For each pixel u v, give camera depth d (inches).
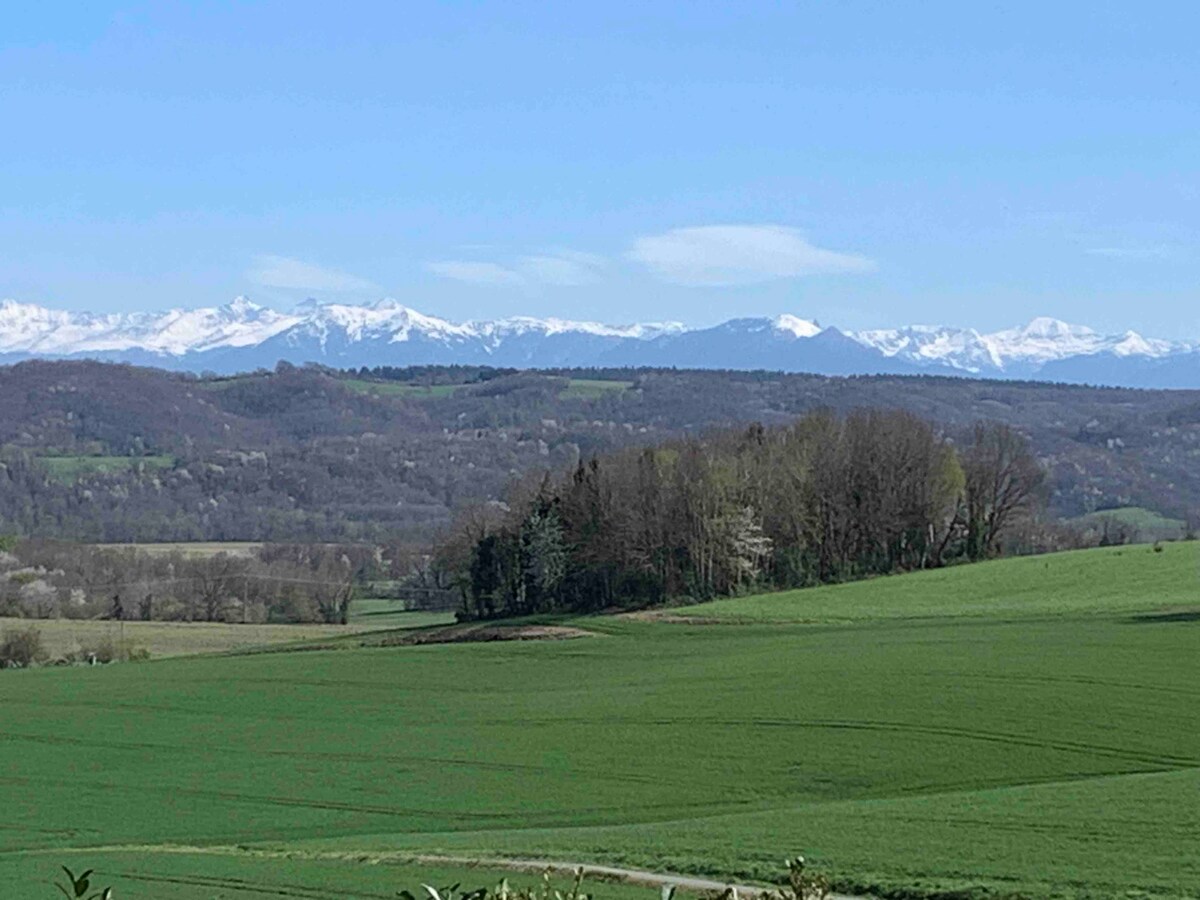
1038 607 3503.9
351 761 2146.9
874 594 3996.1
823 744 2016.5
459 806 1803.6
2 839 1728.6
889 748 1966.0
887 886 1133.1
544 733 2257.6
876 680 2455.7
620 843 1381.6
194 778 2076.8
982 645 2817.4
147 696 2930.6
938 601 3764.8
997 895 1080.8
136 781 2073.1
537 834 1519.4
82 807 1904.5
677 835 1409.9
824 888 427.5
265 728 2509.8
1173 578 3902.6
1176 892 1050.1
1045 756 1872.5
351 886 1253.1
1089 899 1048.2
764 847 1300.4
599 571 4313.5
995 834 1291.8
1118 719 2055.9
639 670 2940.5
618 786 1863.9
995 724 2060.8
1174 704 2139.5
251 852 1542.8
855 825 1393.9
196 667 3358.8
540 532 4330.7
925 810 1453.0
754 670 2723.9
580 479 4429.1
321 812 1813.5
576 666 3093.0
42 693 3016.7
